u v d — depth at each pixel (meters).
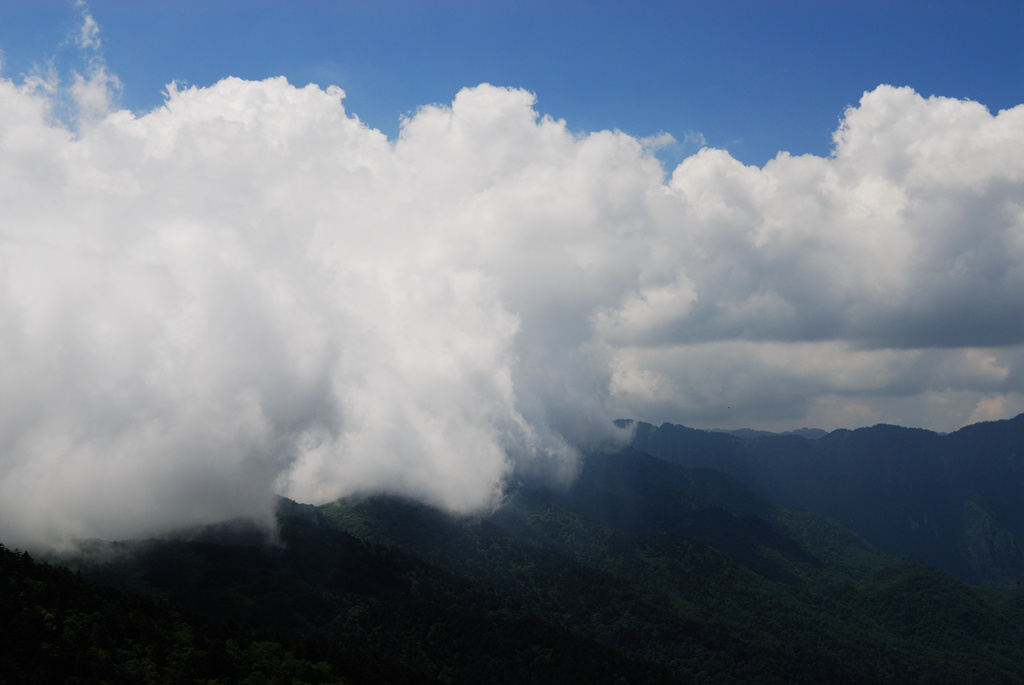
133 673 192.25
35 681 176.88
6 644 185.12
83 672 184.88
